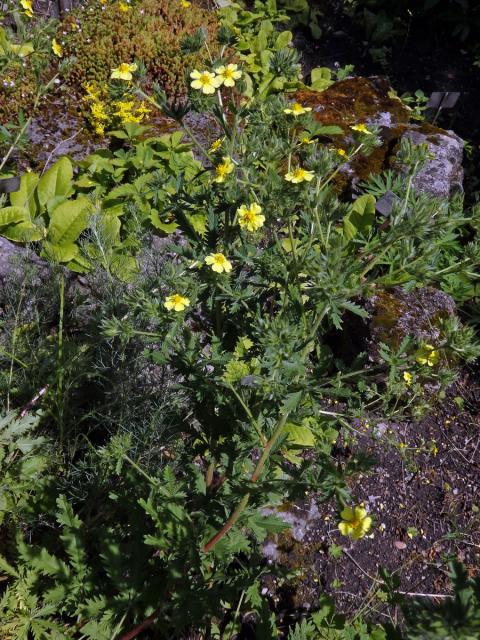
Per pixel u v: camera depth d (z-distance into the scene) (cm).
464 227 84
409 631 27
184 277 40
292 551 57
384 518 62
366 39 141
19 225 70
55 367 52
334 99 98
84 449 54
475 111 126
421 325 69
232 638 51
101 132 86
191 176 76
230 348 45
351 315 71
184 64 95
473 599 27
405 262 37
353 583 57
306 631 46
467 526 62
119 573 41
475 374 77
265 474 40
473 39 141
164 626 42
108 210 73
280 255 40
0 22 80
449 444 69
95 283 59
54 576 43
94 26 98
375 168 85
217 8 128
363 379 41
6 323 55
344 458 65
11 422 47
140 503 40
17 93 85
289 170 41
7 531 47
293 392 38
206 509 43
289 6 139
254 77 107
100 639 41
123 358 49
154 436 49
